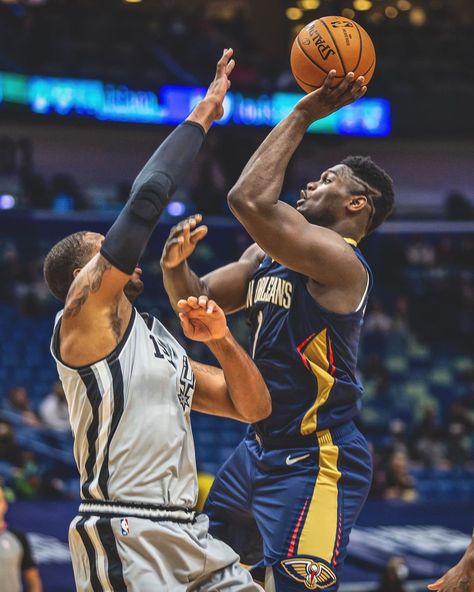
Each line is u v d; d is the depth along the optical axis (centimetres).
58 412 1627
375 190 459
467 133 2692
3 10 2391
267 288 452
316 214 459
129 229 367
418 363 2395
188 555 377
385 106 2619
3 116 2288
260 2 2984
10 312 2262
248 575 393
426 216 2938
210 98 402
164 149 385
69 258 398
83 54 2430
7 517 1268
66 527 1244
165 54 2484
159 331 403
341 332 439
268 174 416
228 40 2703
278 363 444
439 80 2727
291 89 2517
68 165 2822
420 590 1128
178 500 380
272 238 416
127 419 374
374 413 2147
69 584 1029
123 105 2384
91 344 373
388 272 2692
